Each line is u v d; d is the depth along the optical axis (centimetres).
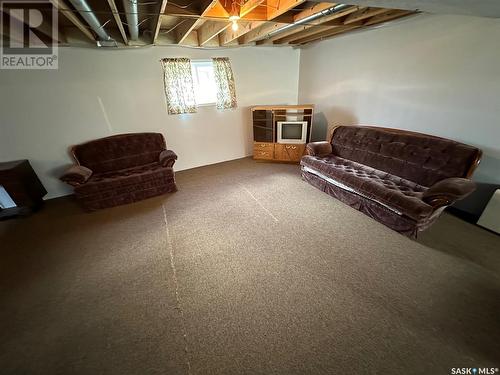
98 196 310
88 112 351
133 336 154
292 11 258
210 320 161
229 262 213
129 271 208
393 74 311
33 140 331
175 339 151
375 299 171
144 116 389
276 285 186
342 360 135
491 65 221
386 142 302
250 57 440
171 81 383
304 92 492
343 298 173
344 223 262
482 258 203
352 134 346
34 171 338
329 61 412
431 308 162
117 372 135
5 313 174
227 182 384
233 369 133
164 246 239
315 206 299
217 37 390
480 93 233
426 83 276
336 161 346
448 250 214
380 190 250
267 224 266
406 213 224
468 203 260
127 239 252
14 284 200
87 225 282
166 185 348
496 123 228
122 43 331
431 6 171
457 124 256
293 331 152
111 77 350
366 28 322
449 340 142
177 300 178
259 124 445
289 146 438
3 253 240
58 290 192
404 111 308
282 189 349
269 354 140
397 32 294
